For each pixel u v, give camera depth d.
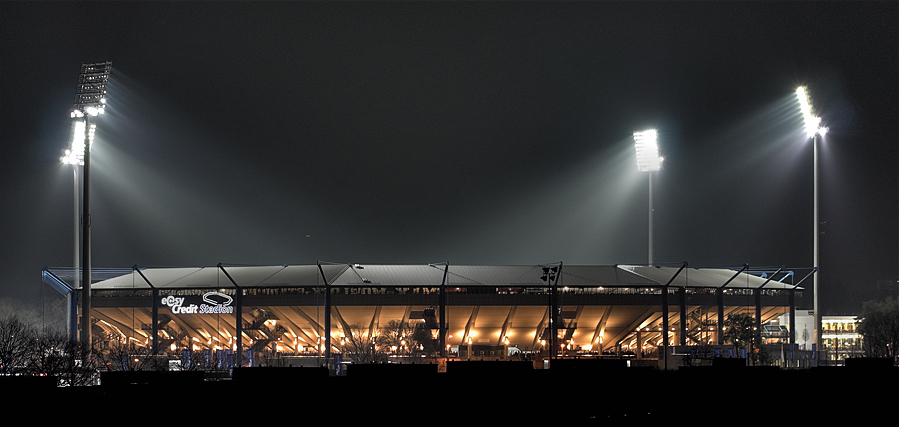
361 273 132.75
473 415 52.25
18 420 47.00
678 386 54.47
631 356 123.06
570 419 52.22
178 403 49.91
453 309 127.88
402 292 126.69
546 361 94.31
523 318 132.12
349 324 130.00
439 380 54.19
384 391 52.66
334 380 52.75
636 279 131.88
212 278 133.88
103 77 83.44
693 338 132.62
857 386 53.34
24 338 81.75
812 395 52.97
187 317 130.75
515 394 53.62
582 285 128.00
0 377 50.22
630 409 54.16
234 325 130.25
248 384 51.91
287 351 131.00
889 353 105.12
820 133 120.38
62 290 132.50
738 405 52.91
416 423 50.97
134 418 48.59
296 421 50.41
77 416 48.00
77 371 74.50
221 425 49.53
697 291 134.25
